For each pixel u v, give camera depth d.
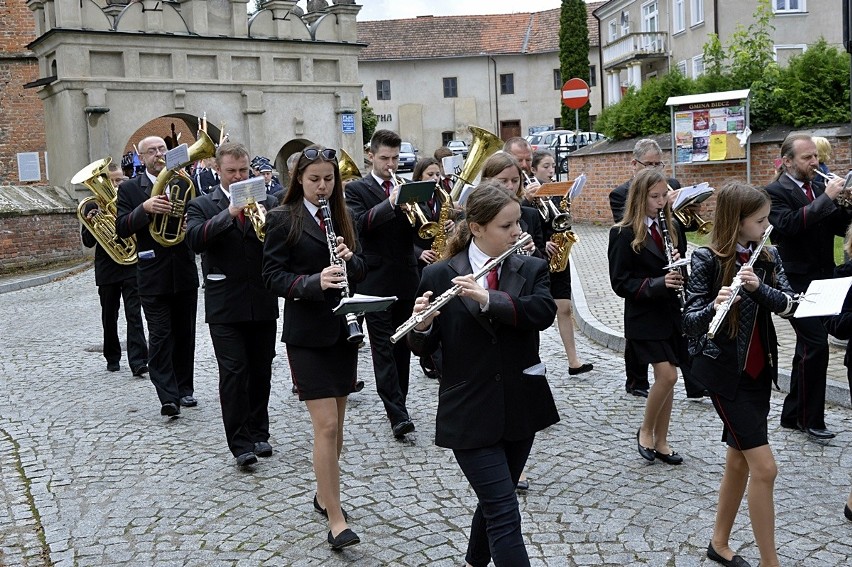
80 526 5.27
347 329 4.89
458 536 4.94
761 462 4.23
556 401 7.56
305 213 5.22
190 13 23.02
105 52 21.64
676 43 38.31
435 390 8.13
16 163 27.22
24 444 6.89
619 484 5.64
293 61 24.59
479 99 59.34
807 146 6.64
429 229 6.93
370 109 47.84
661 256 5.95
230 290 6.18
